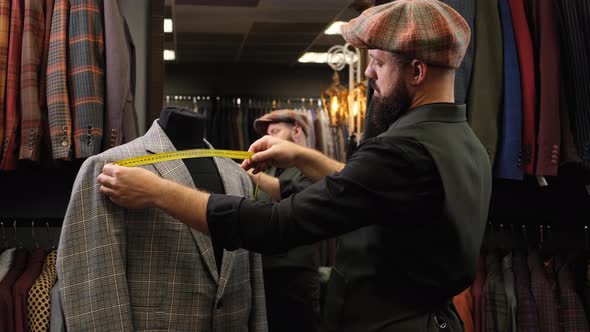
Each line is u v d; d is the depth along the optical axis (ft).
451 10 5.01
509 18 8.48
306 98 28.37
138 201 4.84
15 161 7.43
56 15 7.35
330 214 4.52
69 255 5.55
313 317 9.41
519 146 8.34
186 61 27.94
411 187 4.61
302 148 6.11
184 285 5.76
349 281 5.10
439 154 4.71
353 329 5.05
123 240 5.61
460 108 5.14
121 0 9.75
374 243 4.94
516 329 9.12
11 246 9.04
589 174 9.59
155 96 9.79
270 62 28.09
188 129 6.27
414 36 4.78
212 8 18.38
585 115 8.36
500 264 9.67
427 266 4.86
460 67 8.20
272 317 9.36
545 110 8.32
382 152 4.60
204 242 5.88
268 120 11.00
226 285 6.11
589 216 10.56
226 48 24.80
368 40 4.92
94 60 7.36
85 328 5.44
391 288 4.94
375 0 8.90
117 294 5.47
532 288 9.29
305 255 9.40
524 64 8.40
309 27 20.88
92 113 7.26
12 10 7.39
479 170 5.14
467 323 9.27
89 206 5.58
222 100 25.18
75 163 8.25
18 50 7.42
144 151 5.91
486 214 5.33
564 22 8.38
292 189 7.31
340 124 14.70
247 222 4.58
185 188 4.82
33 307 7.27
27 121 7.30
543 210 10.50
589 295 9.47
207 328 5.87
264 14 19.08
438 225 4.77
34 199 9.04
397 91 5.01
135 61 9.08
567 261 9.69
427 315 4.97
